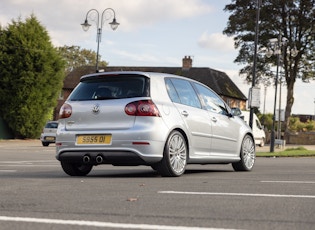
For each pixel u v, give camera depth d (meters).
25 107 40.12
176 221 4.29
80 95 9.12
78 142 8.86
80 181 7.84
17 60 40.16
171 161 8.77
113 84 8.95
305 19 51.12
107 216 4.51
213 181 7.96
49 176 9.04
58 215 4.56
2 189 6.63
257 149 33.62
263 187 7.00
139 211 4.80
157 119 8.58
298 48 51.34
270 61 52.44
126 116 8.59
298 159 18.61
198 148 9.51
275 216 4.57
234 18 53.75
